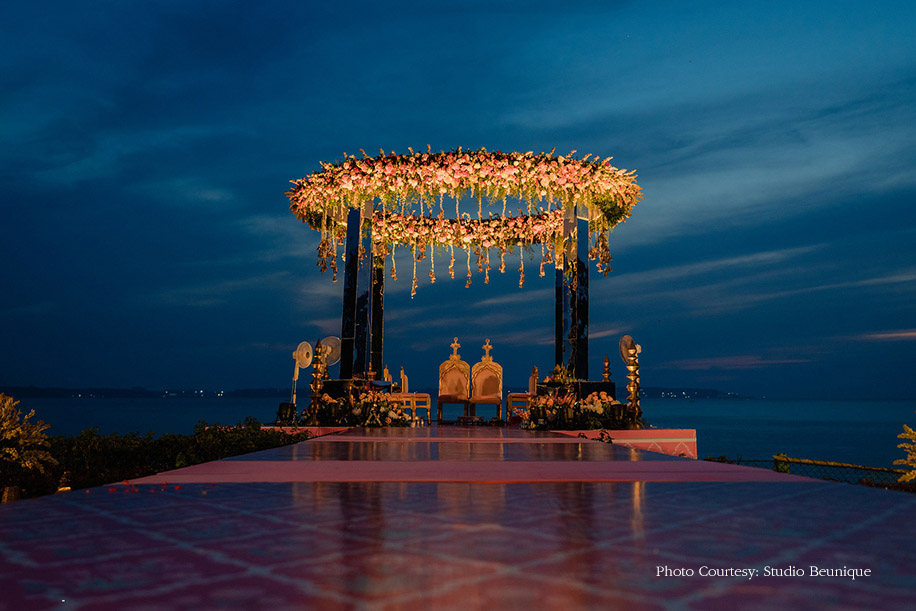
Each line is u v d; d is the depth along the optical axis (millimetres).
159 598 1425
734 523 2342
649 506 2740
